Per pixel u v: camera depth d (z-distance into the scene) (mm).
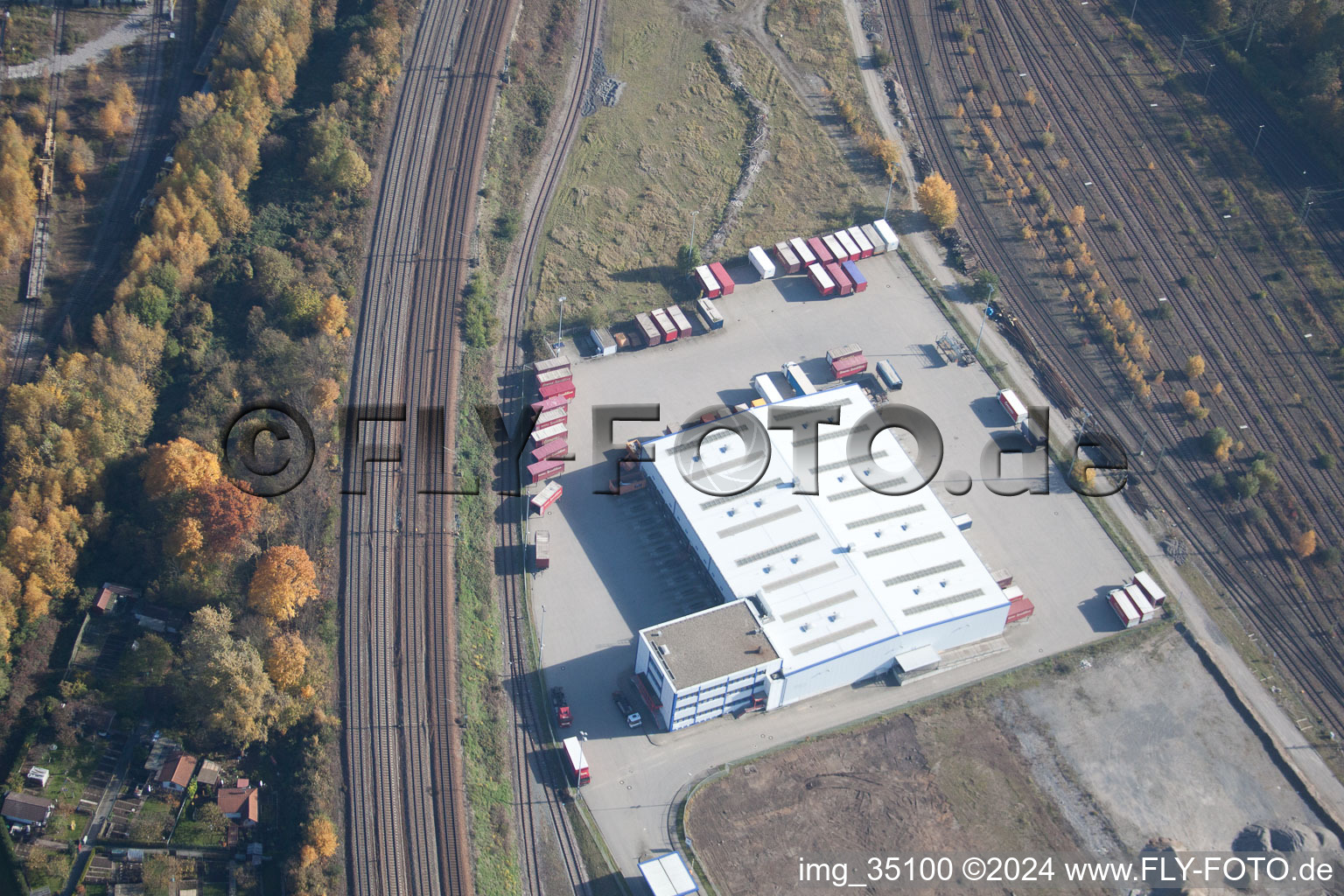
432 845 162375
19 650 174375
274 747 170500
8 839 159125
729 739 175500
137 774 166500
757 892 161375
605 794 169375
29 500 183250
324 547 187375
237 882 158875
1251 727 180500
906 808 169875
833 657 174500
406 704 174125
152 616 180000
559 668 180750
